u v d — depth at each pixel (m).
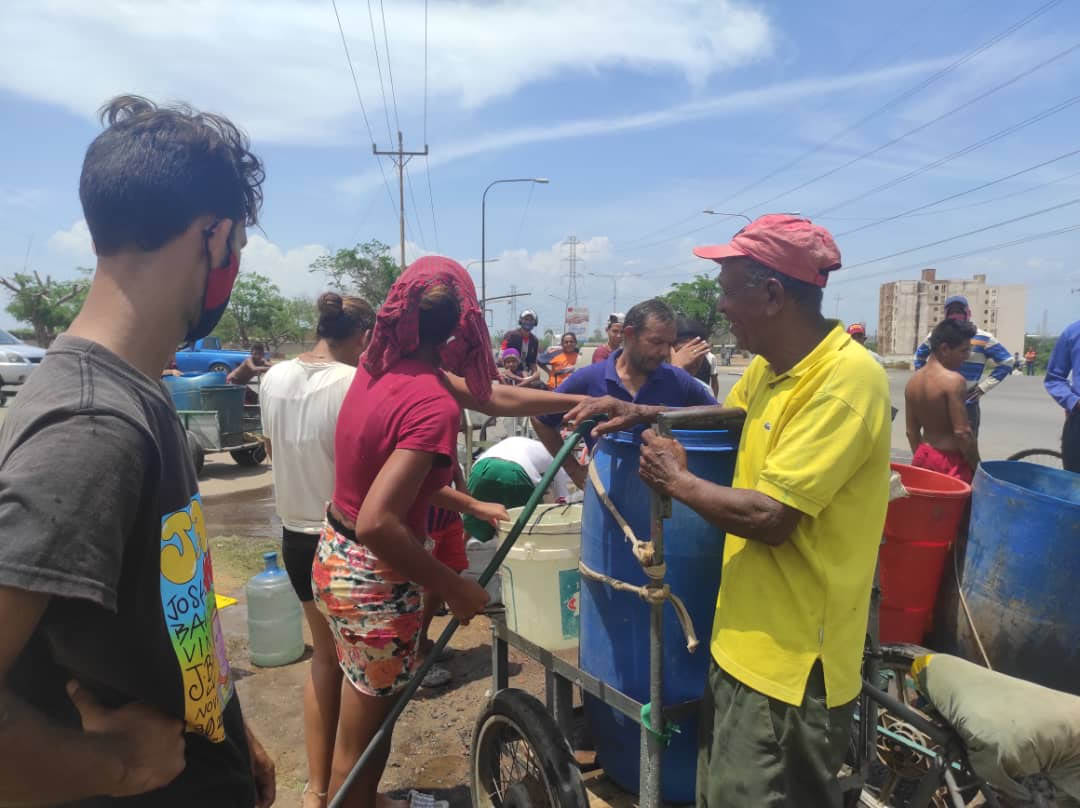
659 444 1.69
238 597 4.62
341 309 2.95
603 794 2.21
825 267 1.65
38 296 32.50
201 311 1.05
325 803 2.55
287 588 3.78
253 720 3.26
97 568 0.81
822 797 1.63
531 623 2.42
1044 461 6.97
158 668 0.97
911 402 4.34
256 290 42.59
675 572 1.96
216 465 9.70
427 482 1.94
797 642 1.60
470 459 5.34
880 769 2.37
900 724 2.26
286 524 2.75
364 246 43.03
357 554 2.03
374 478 1.95
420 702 3.42
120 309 0.95
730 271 1.71
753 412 1.78
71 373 0.88
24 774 0.80
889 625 2.58
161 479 0.95
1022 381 28.72
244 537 6.16
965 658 2.46
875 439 1.58
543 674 3.65
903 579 2.53
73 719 0.95
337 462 2.06
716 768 1.72
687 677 1.99
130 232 0.94
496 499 3.43
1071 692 2.25
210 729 1.08
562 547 2.39
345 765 2.15
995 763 1.84
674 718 1.94
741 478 1.78
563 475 3.67
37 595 0.77
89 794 0.88
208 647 1.07
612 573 2.04
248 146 1.09
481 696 3.47
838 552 1.62
